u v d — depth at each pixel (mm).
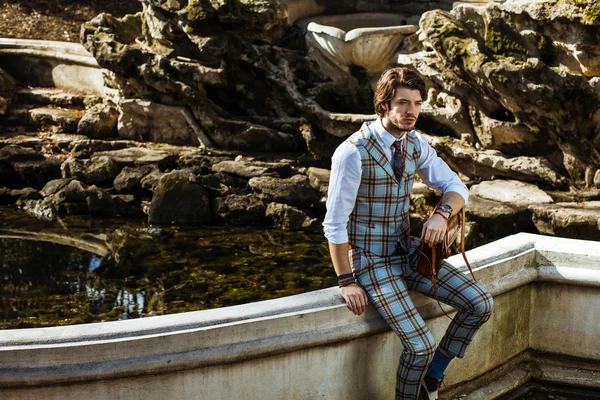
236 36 8344
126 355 2723
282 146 8430
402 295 3018
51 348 2662
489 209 6781
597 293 3576
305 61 8539
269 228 7332
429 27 7473
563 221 6430
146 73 8484
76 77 9664
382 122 2984
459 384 3520
